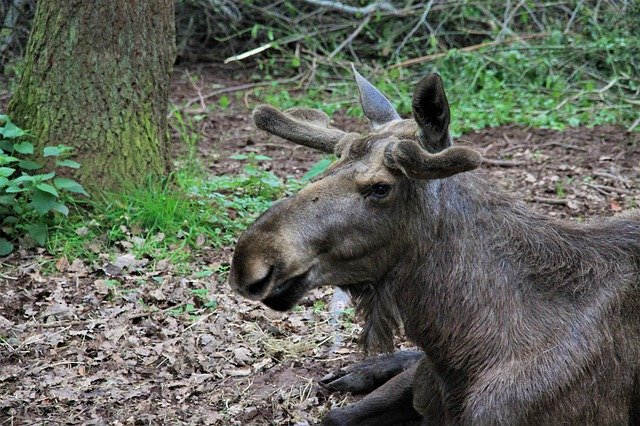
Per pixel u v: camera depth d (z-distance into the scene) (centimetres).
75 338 1080
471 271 783
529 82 2162
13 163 1327
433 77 733
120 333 1081
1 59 1934
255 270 739
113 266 1220
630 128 1867
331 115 2039
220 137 1869
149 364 1033
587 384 753
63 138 1334
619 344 771
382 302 799
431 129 755
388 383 917
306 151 1794
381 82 2180
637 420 791
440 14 2412
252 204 1402
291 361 1040
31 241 1270
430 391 845
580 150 1786
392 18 2433
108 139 1341
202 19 2439
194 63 2416
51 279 1199
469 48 2252
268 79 2280
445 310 786
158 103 1388
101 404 958
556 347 757
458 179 795
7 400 958
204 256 1273
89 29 1328
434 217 780
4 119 1321
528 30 2367
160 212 1310
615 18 2275
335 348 1064
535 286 782
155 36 1368
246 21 2455
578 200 1509
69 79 1334
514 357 765
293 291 766
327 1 2434
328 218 759
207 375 1008
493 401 749
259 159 1548
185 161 1578
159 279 1199
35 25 1358
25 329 1091
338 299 1149
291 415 938
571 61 2222
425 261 786
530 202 1495
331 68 2347
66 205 1315
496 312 777
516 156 1752
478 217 792
